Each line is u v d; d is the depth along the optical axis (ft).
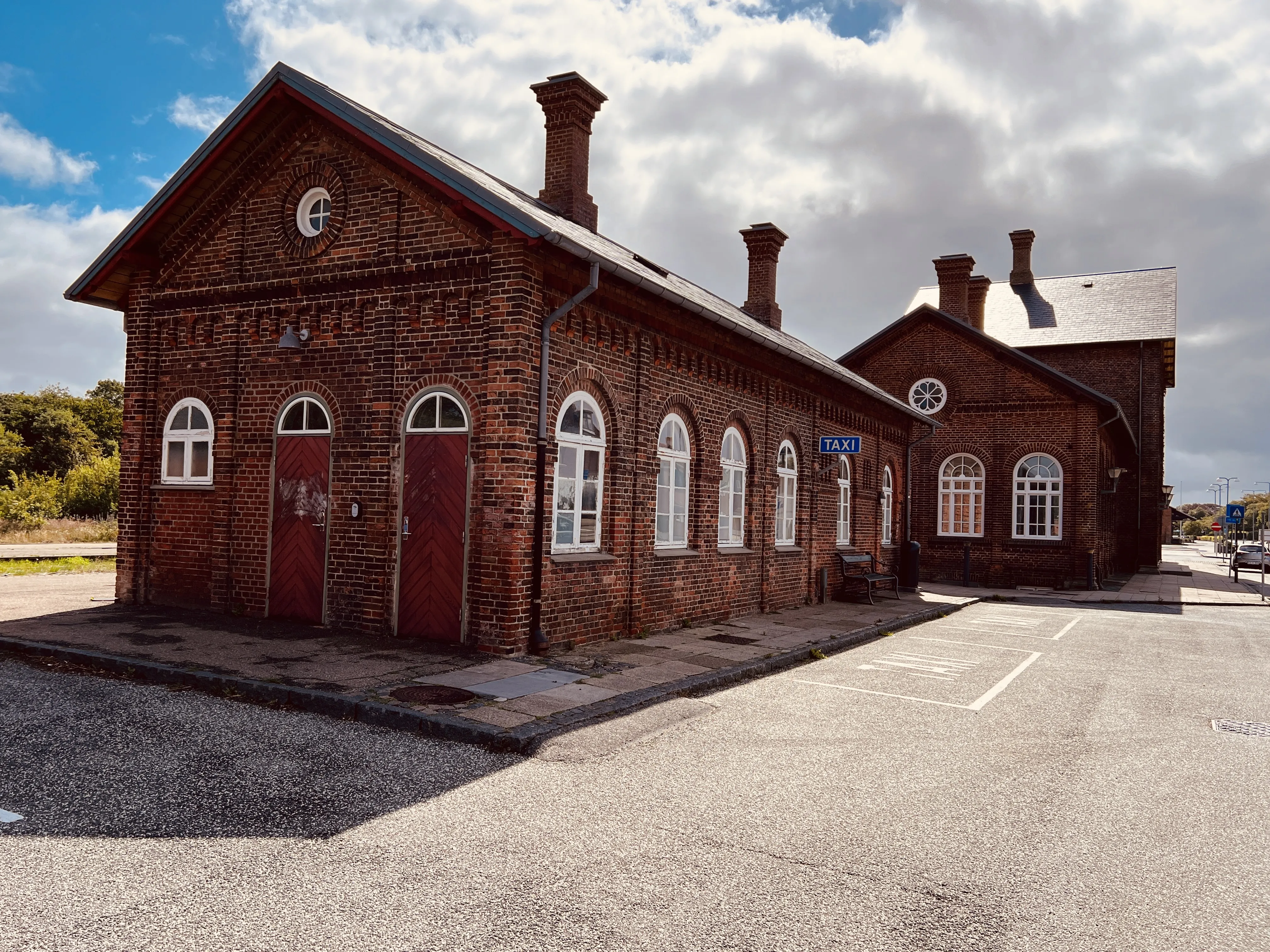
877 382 95.66
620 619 38.42
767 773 20.98
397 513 34.76
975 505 90.89
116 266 41.22
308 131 37.58
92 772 18.76
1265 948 12.94
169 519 40.75
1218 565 153.48
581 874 14.76
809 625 47.21
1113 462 107.86
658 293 35.50
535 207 41.37
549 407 33.91
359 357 36.01
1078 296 116.26
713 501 46.01
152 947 11.78
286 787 18.43
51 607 40.09
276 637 33.63
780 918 13.38
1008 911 13.94
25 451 169.99
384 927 12.62
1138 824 18.17
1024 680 34.71
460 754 21.48
